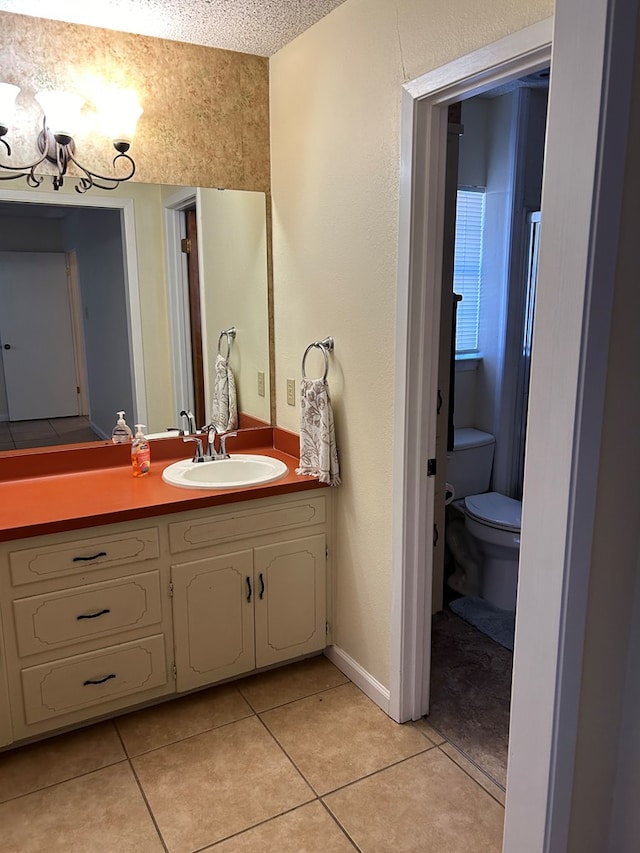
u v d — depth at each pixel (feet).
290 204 8.61
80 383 8.36
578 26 3.44
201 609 7.60
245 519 7.67
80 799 6.38
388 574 7.43
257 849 5.80
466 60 5.53
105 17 7.39
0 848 5.82
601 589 4.08
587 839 4.49
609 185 3.50
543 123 11.05
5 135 7.37
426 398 6.82
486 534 9.93
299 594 8.28
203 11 7.24
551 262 3.73
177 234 8.63
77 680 7.00
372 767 6.80
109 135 7.99
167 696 7.75
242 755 6.99
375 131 6.81
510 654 9.00
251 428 9.57
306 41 7.84
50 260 7.98
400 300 6.65
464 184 11.31
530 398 3.95
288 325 9.02
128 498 7.25
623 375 3.87
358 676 8.18
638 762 4.39
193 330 8.95
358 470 7.76
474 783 6.57
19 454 8.07
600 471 3.88
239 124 8.75
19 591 6.50
